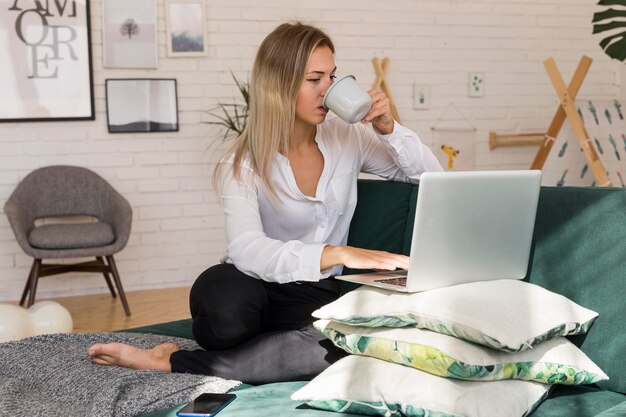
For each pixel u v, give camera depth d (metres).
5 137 4.86
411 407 1.44
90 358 1.97
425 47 5.74
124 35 5.02
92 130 5.02
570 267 1.68
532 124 6.04
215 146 5.26
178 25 5.12
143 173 5.14
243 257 1.92
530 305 1.56
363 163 2.27
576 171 5.12
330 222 2.13
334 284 2.10
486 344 1.46
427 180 1.50
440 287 1.61
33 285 4.29
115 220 4.54
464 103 5.87
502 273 1.70
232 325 1.85
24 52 4.85
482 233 1.62
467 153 5.84
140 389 1.68
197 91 5.21
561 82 4.99
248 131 2.05
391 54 5.67
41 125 4.92
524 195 1.66
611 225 1.62
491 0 5.86
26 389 1.83
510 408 1.44
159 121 5.12
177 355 1.88
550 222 1.74
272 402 1.58
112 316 4.40
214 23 5.22
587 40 6.10
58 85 4.92
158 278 5.22
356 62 5.61
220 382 1.75
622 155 5.04
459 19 5.80
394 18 5.65
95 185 4.73
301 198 2.06
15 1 4.82
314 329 1.85
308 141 2.12
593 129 5.03
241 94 5.29
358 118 1.92
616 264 1.60
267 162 2.00
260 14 5.32
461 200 1.55
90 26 4.94
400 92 5.72
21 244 4.21
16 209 4.37
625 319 1.56
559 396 1.57
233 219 2.00
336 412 1.51
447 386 1.44
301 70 1.96
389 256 1.74
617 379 1.57
